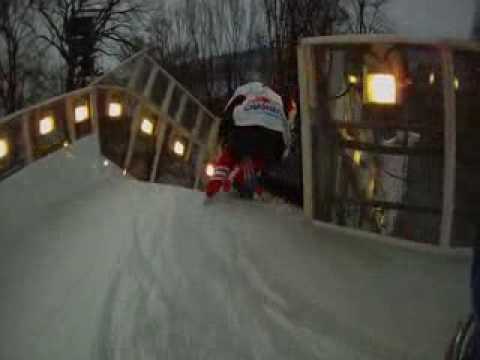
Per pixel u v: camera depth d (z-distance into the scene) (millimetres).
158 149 10969
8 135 6488
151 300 4707
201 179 11883
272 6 27969
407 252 5543
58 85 40906
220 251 5605
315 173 5996
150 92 10664
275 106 7223
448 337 4270
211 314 4520
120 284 4996
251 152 7102
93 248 5781
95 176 8258
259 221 6363
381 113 5512
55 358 4109
